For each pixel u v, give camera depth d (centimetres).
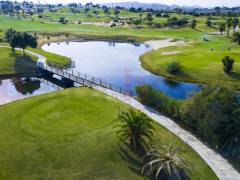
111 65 9750
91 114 4706
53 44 14100
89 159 3469
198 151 3716
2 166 3434
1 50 10094
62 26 19762
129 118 3659
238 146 3578
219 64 8169
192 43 13138
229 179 3244
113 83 7644
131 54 11725
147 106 5047
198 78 7681
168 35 16688
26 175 3291
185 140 3944
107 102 5225
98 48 13200
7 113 4822
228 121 3653
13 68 8462
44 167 3400
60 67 8894
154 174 3209
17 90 7044
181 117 4362
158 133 3981
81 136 3956
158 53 10788
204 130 3912
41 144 3822
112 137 3756
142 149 3566
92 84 6444
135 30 18600
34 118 4597
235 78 7350
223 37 15388
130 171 3272
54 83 7712
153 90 5084
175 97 6581
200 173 3306
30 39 9650
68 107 5019
